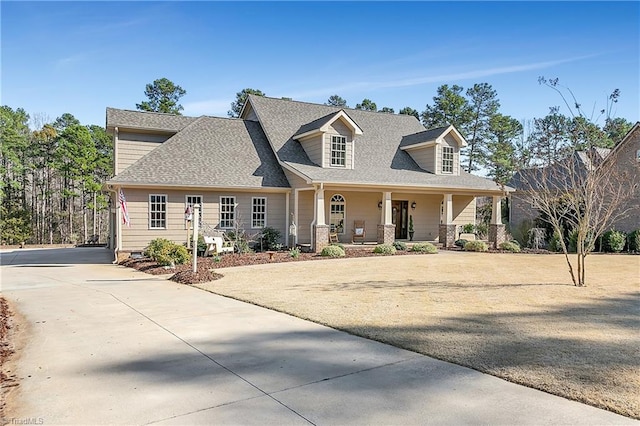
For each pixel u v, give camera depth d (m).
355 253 18.19
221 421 3.67
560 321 6.96
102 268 15.67
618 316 7.30
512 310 7.80
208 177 18.61
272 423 3.62
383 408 3.89
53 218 40.25
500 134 40.44
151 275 13.31
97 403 4.06
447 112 40.94
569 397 4.07
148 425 3.60
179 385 4.49
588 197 10.51
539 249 21.44
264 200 19.97
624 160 21.20
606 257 17.70
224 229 19.09
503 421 3.62
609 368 4.79
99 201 38.44
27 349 5.85
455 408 3.87
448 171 23.27
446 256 17.92
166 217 17.95
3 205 35.41
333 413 3.79
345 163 20.62
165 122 21.31
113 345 5.96
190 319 7.41
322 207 18.20
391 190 19.94
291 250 17.91
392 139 24.75
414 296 9.20
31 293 10.32
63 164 36.91
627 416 3.69
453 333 6.29
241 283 11.11
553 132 13.91
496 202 22.56
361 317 7.34
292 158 20.73
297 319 7.35
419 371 4.82
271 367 5.01
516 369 4.79
